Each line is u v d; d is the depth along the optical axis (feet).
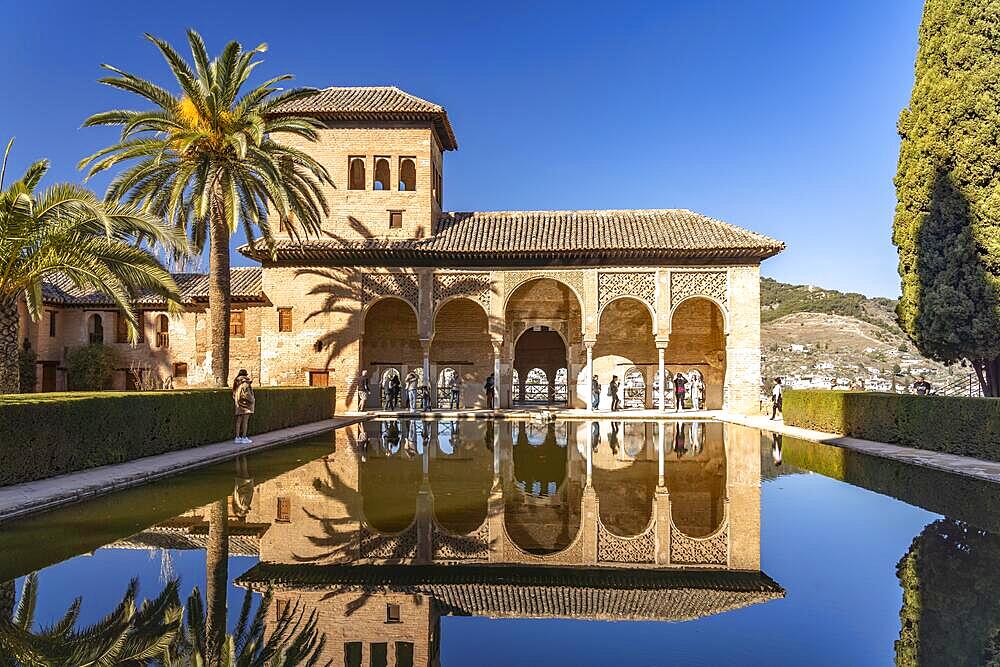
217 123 60.95
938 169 60.23
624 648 14.61
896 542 22.90
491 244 86.79
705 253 84.58
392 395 97.81
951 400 43.39
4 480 30.91
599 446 52.85
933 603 16.87
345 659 13.80
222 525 25.57
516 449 50.93
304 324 87.25
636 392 106.52
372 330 98.58
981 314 57.67
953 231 59.52
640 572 20.08
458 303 98.94
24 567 20.11
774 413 76.38
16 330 44.83
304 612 16.66
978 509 28.35
